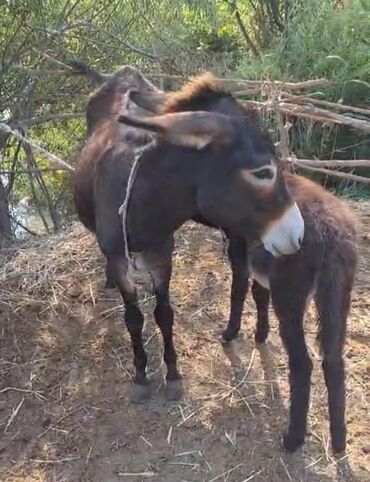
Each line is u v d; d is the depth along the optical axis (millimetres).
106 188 1477
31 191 3420
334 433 1411
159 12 3195
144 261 1490
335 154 2951
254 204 1269
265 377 1673
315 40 3086
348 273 1389
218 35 3695
